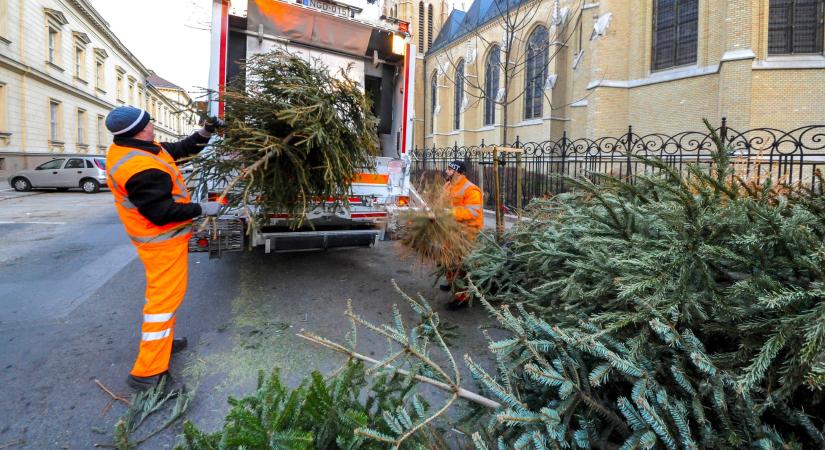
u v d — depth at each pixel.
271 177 3.46
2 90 21.39
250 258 6.25
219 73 4.51
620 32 19.23
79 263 6.00
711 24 16.23
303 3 5.39
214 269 5.70
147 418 2.52
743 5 14.86
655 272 1.84
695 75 16.56
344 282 5.16
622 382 1.89
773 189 2.50
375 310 4.27
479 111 29.95
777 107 14.91
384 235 4.92
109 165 2.58
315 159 3.68
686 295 1.80
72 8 28.02
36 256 6.39
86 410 2.58
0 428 2.40
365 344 3.48
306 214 3.86
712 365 1.60
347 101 3.99
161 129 52.34
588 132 19.89
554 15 20.83
